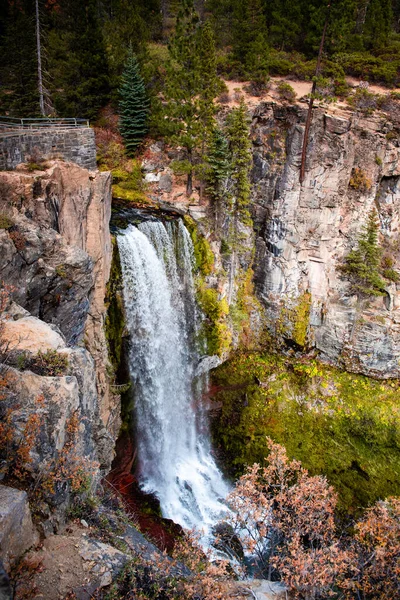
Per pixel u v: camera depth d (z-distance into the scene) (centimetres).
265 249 3419
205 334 3034
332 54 3706
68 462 1088
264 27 3812
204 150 3144
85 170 2005
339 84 3478
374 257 3188
